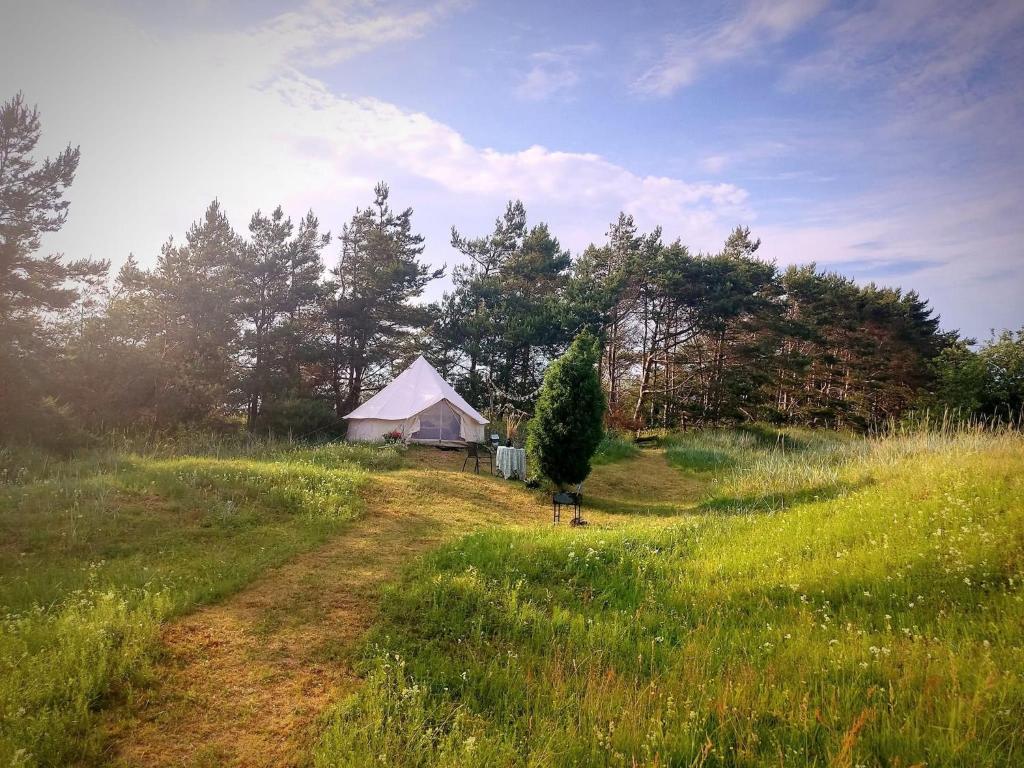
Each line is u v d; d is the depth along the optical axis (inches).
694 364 1389.0
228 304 1076.5
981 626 198.2
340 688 185.2
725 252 1498.5
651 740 151.9
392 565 310.3
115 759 148.4
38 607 219.1
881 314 1546.5
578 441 589.0
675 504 603.8
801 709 156.7
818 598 245.3
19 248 756.0
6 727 147.3
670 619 239.9
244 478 474.3
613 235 1492.4
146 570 274.1
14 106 768.3
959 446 510.9
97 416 809.5
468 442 853.8
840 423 1544.0
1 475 473.7
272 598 257.0
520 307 1341.0
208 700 176.2
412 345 1355.8
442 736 160.9
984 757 133.3
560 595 267.7
